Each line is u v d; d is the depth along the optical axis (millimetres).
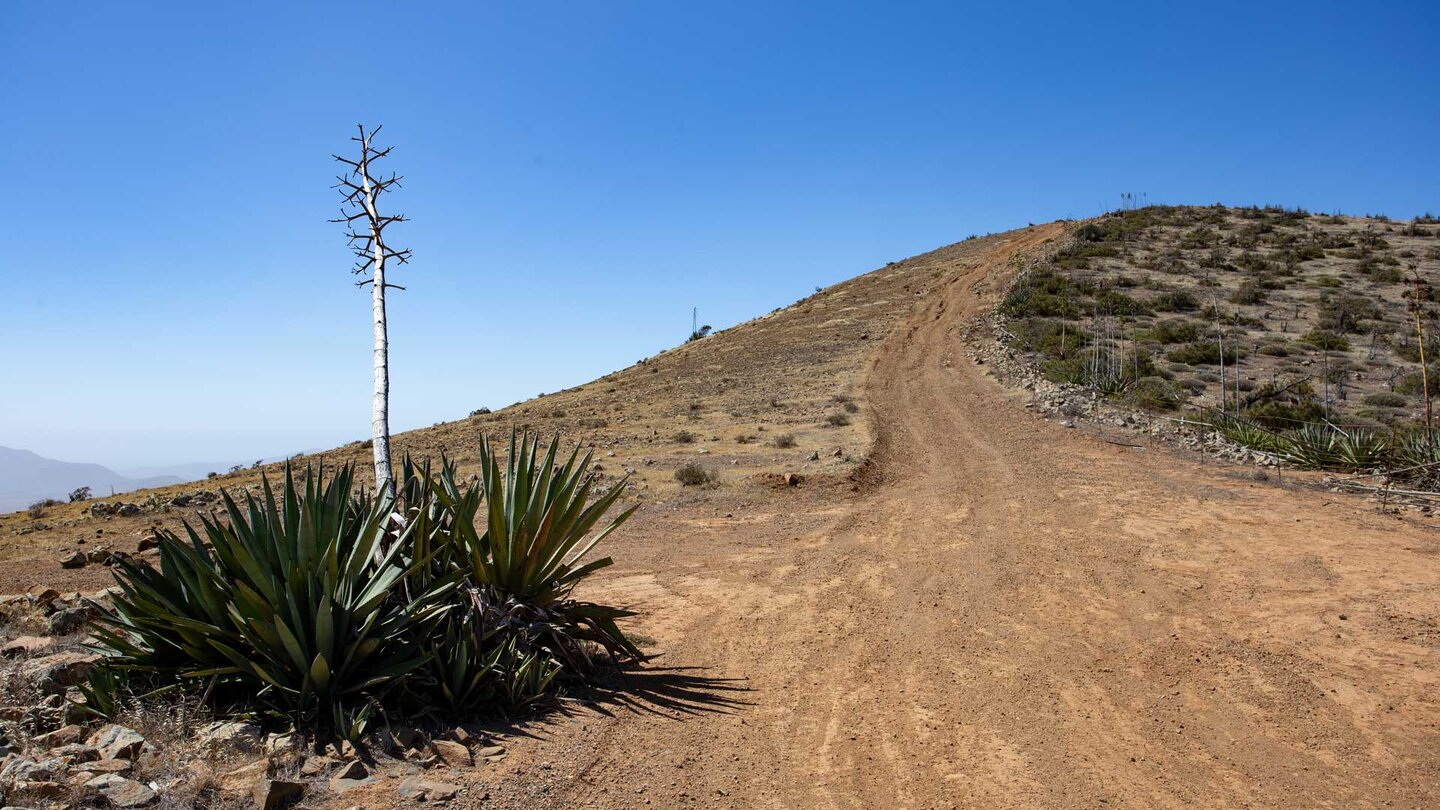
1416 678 7199
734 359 44938
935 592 10117
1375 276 42125
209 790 4449
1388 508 13664
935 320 46906
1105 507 14531
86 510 17422
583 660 6949
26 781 4156
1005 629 8711
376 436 8078
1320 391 26531
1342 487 15398
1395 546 11305
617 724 6090
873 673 7508
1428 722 6391
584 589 10531
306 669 5359
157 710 5324
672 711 6469
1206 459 18875
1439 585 9570
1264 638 8273
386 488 7090
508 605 6547
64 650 7059
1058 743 6098
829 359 40594
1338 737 6180
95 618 7809
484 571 6629
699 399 34375
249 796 4457
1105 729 6344
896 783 5465
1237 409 22875
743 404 31734
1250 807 5207
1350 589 9617
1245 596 9578
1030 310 43375
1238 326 35781
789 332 51062
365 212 8688
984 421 25312
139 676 5824
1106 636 8438
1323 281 42312
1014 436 22750
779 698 6898
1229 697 6930
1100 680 7312
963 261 67500
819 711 6641
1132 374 29234
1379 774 5625
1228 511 13820
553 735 5781
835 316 53969
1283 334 34531
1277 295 41062
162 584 5945
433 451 24578
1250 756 5898
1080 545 12109
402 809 4535
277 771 4781
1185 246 54969
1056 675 7434
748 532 13836
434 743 5332
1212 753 5945
